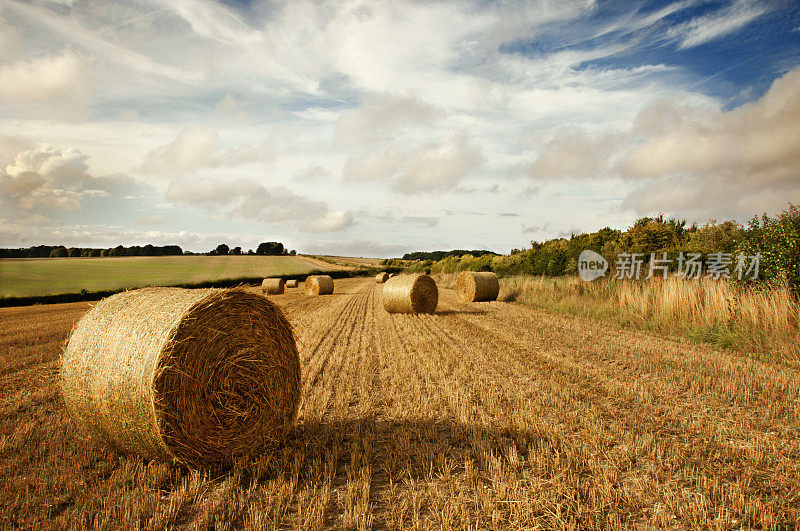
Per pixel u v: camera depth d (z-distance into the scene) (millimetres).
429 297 17453
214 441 4738
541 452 4590
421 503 3787
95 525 3428
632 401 6285
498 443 4871
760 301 10367
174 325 4492
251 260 75188
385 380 7613
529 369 8102
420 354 9508
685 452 4617
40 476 4234
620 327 13008
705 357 8797
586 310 15938
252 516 3584
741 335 9828
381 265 81875
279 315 5402
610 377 7500
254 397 5121
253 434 5070
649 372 7773
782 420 5492
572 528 3322
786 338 9125
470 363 8648
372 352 9984
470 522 3477
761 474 4176
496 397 6340
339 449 4820
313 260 86875
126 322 4855
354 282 53062
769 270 11305
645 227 24391
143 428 4496
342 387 7227
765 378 7172
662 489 3959
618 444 4879
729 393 6504
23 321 18500
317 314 17859
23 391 7363
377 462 4633
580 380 7332
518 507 3609
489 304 20594
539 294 21312
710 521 3406
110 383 4656
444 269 52031
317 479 4211
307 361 9133
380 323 14688
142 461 4762
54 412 6234
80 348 5055
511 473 4215
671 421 5465
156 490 4164
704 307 11969
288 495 3941
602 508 3598
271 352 5316
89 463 4660
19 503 3775
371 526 3461
